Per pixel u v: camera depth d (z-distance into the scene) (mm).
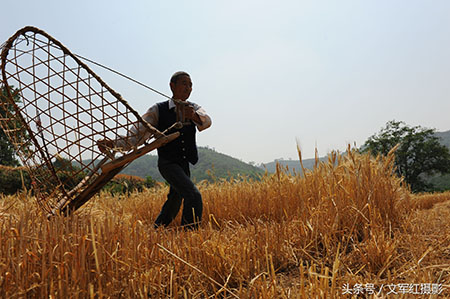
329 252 2248
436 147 52344
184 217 3131
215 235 2357
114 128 2307
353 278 1699
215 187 5184
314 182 3693
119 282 1596
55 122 2266
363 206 2828
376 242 2152
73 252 1532
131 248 1753
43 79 2219
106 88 2219
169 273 1812
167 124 3199
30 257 1454
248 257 1980
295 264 2213
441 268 1829
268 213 4020
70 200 2412
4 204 2688
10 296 1306
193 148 3354
